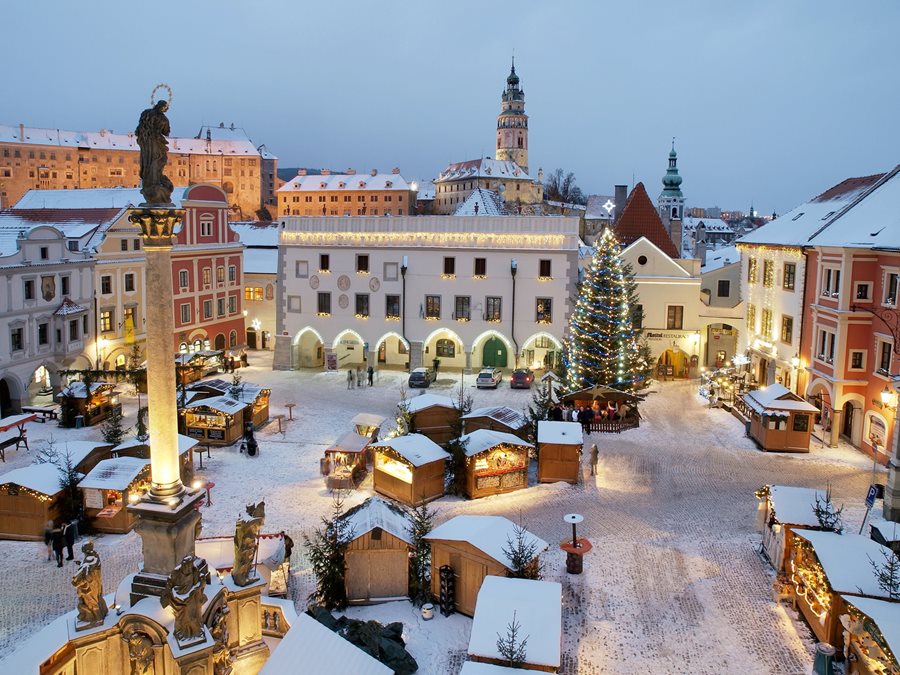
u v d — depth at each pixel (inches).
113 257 1947.6
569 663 697.6
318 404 1790.1
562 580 856.3
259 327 2603.3
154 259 592.7
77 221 1983.3
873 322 1360.7
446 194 6939.0
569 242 2042.3
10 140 5959.6
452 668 698.8
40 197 2274.9
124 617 585.6
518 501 1123.9
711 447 1422.2
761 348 1822.1
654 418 1651.1
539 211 6053.2
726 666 698.2
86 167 6373.0
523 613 642.2
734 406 1695.4
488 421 1325.0
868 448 1374.3
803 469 1286.9
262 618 706.2
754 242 1868.8
